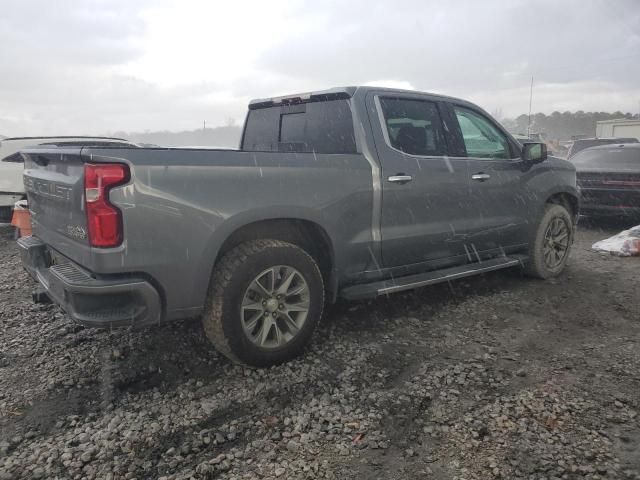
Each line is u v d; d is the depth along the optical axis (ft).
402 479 7.75
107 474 7.87
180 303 10.12
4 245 24.17
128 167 9.30
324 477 7.82
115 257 9.27
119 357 11.71
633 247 21.81
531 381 10.66
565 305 15.48
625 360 11.60
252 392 10.28
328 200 11.92
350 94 13.29
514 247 17.12
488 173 15.70
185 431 9.00
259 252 10.80
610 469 7.84
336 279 12.51
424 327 13.71
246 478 7.79
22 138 25.82
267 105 16.03
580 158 30.71
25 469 7.97
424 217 14.05
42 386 10.44
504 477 7.74
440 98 15.17
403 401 9.92
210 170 10.19
